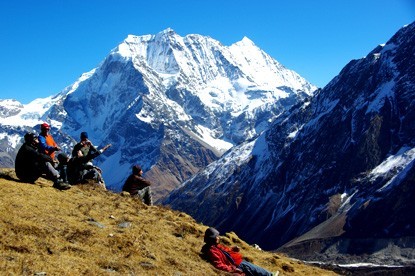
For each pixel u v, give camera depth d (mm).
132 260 13164
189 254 15203
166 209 23031
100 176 23719
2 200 15211
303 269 20266
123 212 18547
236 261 15039
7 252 11570
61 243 13023
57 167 21359
